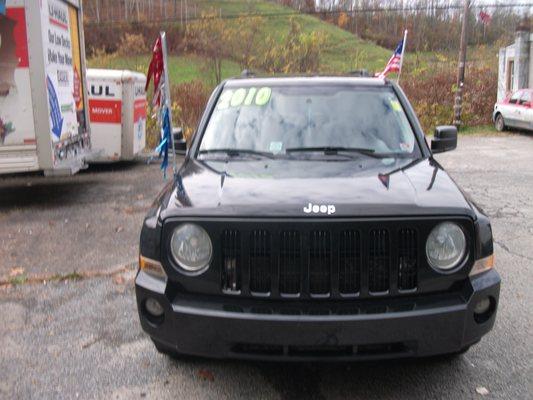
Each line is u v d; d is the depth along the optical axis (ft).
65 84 30.63
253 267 10.62
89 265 20.29
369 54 168.55
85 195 32.81
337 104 15.72
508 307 16.15
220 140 14.98
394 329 10.28
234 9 211.00
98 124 41.16
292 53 114.52
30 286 18.24
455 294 10.81
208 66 111.65
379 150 14.53
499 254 21.27
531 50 82.28
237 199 11.11
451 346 10.59
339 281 10.55
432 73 98.63
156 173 40.47
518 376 12.37
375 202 10.82
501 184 36.22
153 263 11.14
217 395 11.81
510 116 70.79
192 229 10.75
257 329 10.34
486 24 134.51
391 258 10.51
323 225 10.43
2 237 24.07
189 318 10.58
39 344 14.20
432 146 16.66
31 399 11.77
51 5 28.40
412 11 174.91
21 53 26.94
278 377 12.42
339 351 10.55
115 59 126.82
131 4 178.91
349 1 201.16
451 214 10.69
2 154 27.66
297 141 14.69
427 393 11.73
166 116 18.74
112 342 14.25
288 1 226.58
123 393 11.94
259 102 15.87
